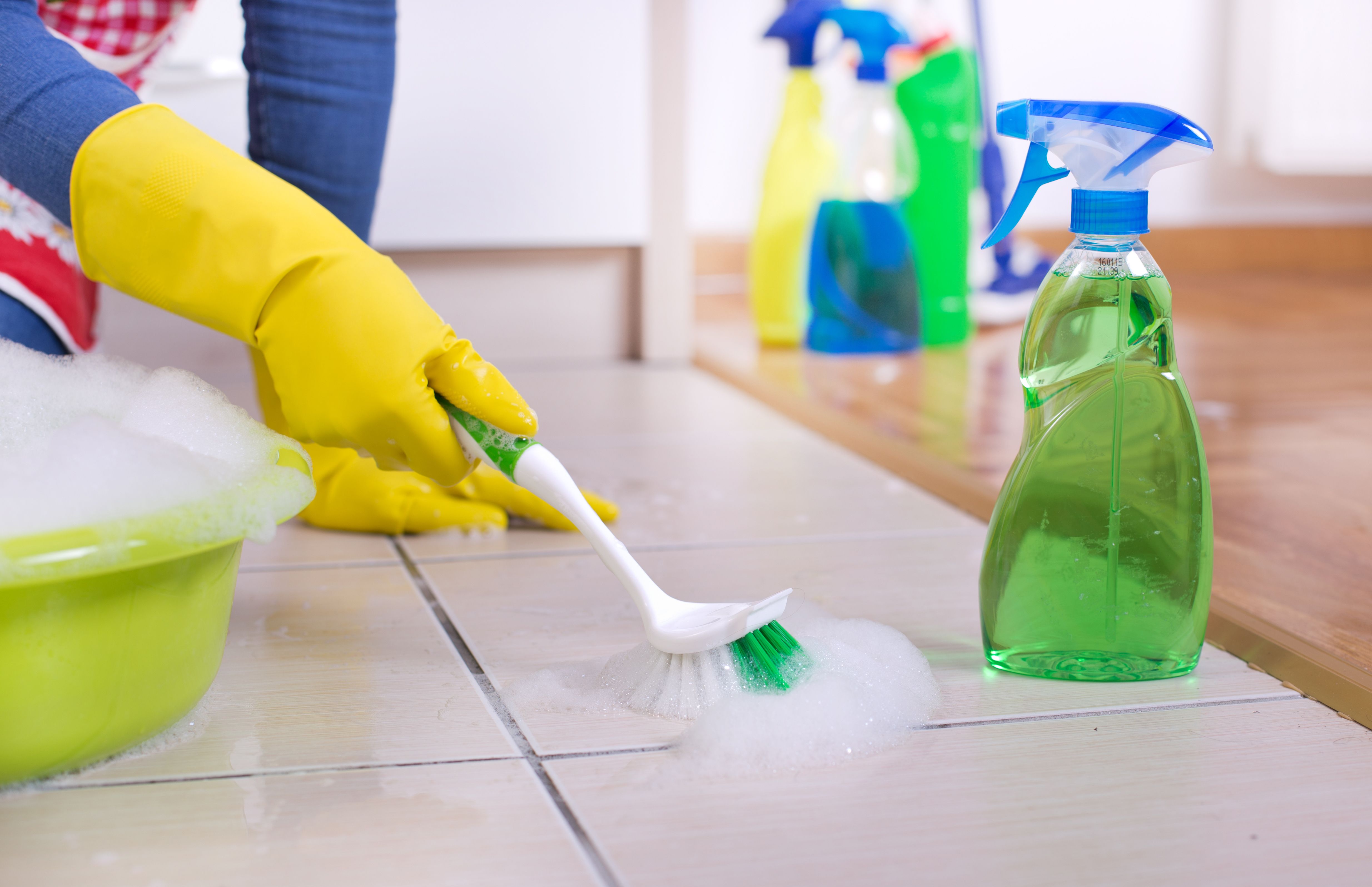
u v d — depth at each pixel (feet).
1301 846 1.47
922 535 2.91
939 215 5.57
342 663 2.06
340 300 1.71
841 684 1.79
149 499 1.51
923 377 4.85
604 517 2.93
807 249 5.56
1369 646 2.10
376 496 2.87
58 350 2.86
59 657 1.50
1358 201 8.40
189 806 1.55
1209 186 8.18
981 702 1.90
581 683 1.96
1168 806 1.57
